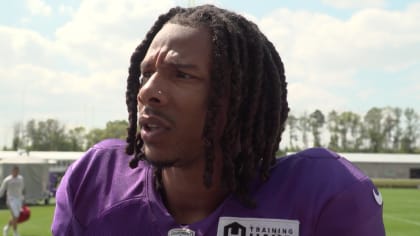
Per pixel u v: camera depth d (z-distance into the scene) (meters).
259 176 1.54
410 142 104.56
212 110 1.41
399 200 35.81
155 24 1.59
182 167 1.49
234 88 1.44
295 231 1.47
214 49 1.42
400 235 15.49
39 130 106.25
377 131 104.56
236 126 1.50
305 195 1.49
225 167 1.47
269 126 1.56
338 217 1.47
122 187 1.64
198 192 1.53
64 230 1.67
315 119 97.50
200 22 1.45
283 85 1.66
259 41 1.53
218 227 1.49
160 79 1.41
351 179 1.51
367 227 1.48
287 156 1.65
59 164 55.19
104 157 1.74
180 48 1.41
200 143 1.45
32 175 27.48
